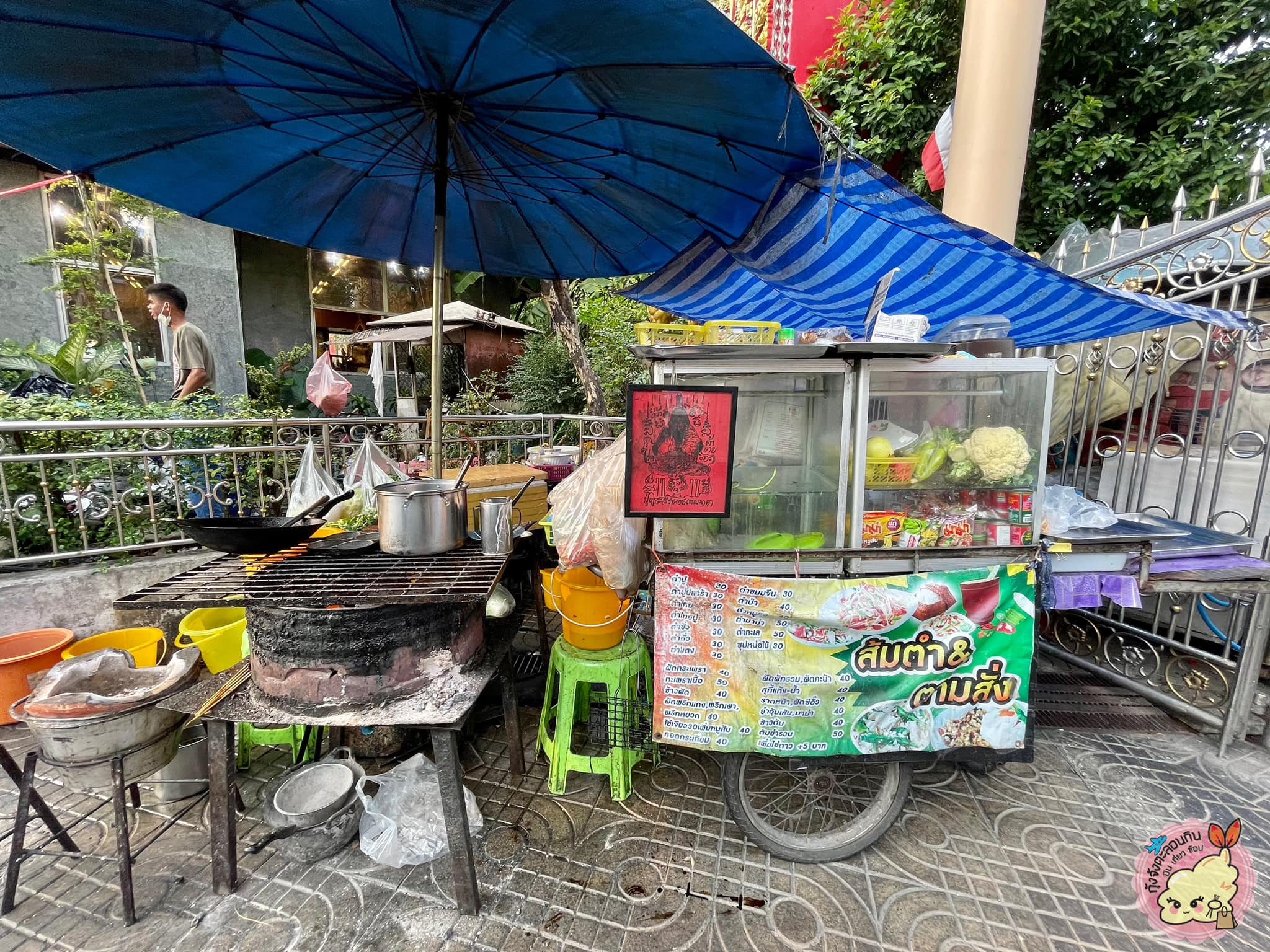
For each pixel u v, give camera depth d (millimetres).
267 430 4355
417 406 8969
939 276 2650
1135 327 2799
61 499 3559
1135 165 5488
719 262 3289
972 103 3799
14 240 6121
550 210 3012
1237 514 2779
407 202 2963
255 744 2533
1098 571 2121
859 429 1846
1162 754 2588
